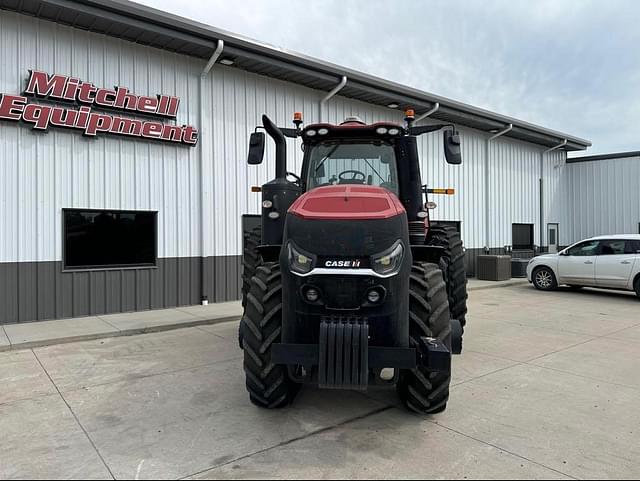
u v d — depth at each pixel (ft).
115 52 28.12
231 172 33.04
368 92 38.29
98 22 26.14
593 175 62.85
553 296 38.55
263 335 12.63
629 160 59.72
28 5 24.22
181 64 30.71
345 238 10.97
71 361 18.52
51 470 10.05
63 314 26.50
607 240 38.37
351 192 12.21
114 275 28.27
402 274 11.00
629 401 14.32
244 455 10.73
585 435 11.87
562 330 24.84
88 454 10.79
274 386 12.65
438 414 13.16
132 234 29.19
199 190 31.63
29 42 25.34
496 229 53.98
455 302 20.59
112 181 28.14
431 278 12.80
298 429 12.14
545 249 60.64
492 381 16.20
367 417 12.93
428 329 11.99
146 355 19.44
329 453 10.82
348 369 10.61
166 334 23.50
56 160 26.25
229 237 32.99
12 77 24.89
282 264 11.42
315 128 15.57
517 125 51.52
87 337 22.25
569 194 65.00
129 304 28.84
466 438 11.62
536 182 59.88
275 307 12.59
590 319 28.09
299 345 11.16
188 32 28.27
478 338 22.88
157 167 29.91
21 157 25.22
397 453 10.82
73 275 26.84
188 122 31.01
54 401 14.16
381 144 16.01
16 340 21.06
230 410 13.44
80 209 27.04
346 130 15.60
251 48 30.68
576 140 60.70
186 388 15.35
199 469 10.10
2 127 24.68
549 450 11.02
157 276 29.96
